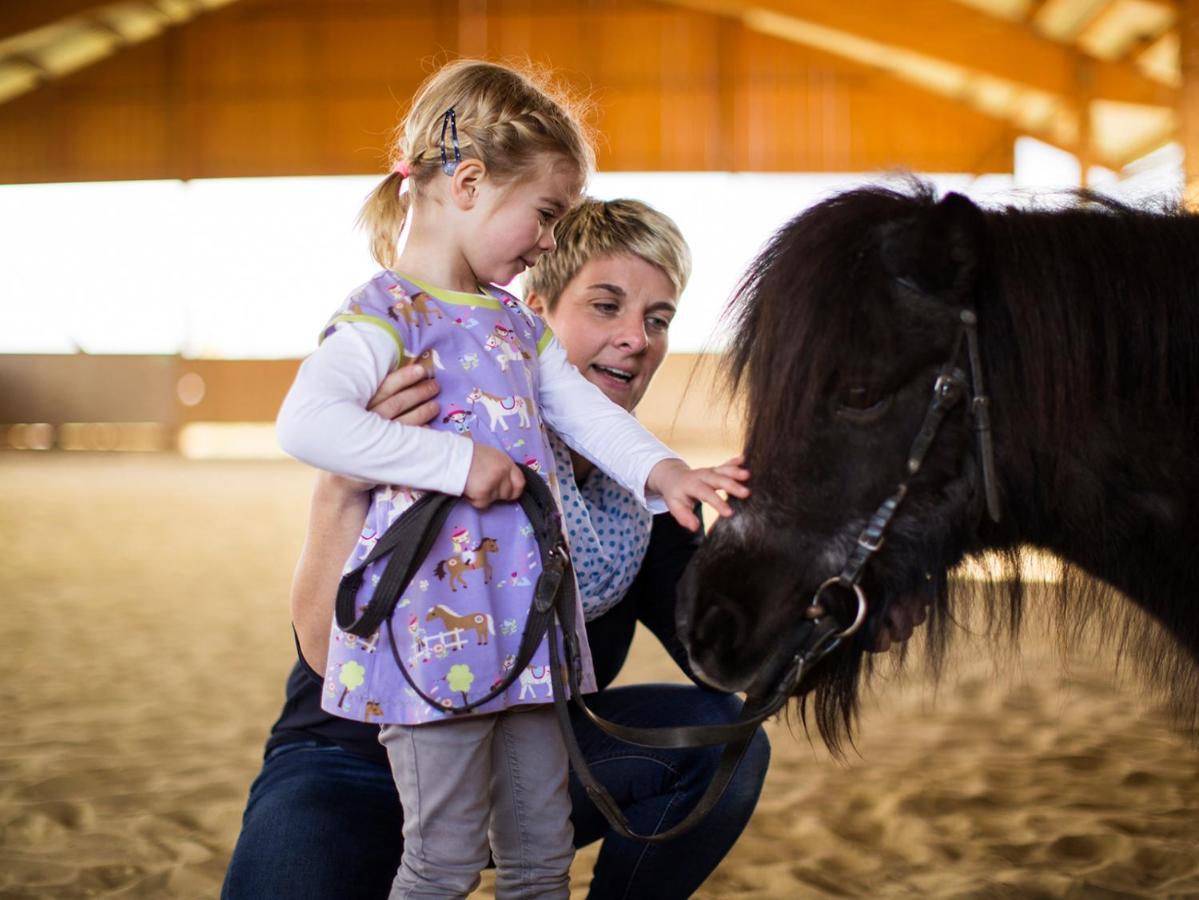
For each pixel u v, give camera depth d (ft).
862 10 48.01
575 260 5.60
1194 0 31.65
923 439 4.35
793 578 4.47
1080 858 7.50
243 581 18.93
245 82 56.18
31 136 56.75
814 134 55.31
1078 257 4.58
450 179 4.53
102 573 19.61
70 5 49.44
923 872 7.30
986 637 5.09
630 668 13.32
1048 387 4.42
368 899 4.71
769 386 4.38
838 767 9.51
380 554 4.26
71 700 11.62
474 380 4.46
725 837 5.12
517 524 4.38
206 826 8.05
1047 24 46.78
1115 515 4.65
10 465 42.52
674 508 4.59
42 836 7.89
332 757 4.91
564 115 4.73
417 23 55.42
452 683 4.15
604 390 5.72
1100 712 11.09
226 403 54.03
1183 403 4.59
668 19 55.06
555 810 4.48
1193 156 31.40
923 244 4.26
